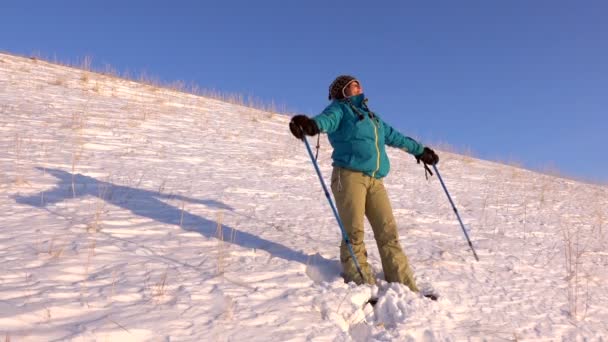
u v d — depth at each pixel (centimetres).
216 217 488
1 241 363
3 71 1255
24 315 254
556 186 1141
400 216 621
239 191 618
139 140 834
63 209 455
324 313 310
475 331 322
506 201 835
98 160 664
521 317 354
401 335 297
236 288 324
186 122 1102
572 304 389
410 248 483
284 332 277
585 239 621
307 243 441
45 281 302
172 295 302
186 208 506
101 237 393
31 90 1111
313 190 696
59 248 359
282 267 373
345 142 360
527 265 474
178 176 649
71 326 251
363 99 371
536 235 610
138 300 290
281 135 1192
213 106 1446
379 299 332
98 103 1119
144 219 454
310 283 348
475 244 530
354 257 353
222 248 399
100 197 503
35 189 506
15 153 633
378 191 373
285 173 796
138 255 365
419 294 354
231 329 271
